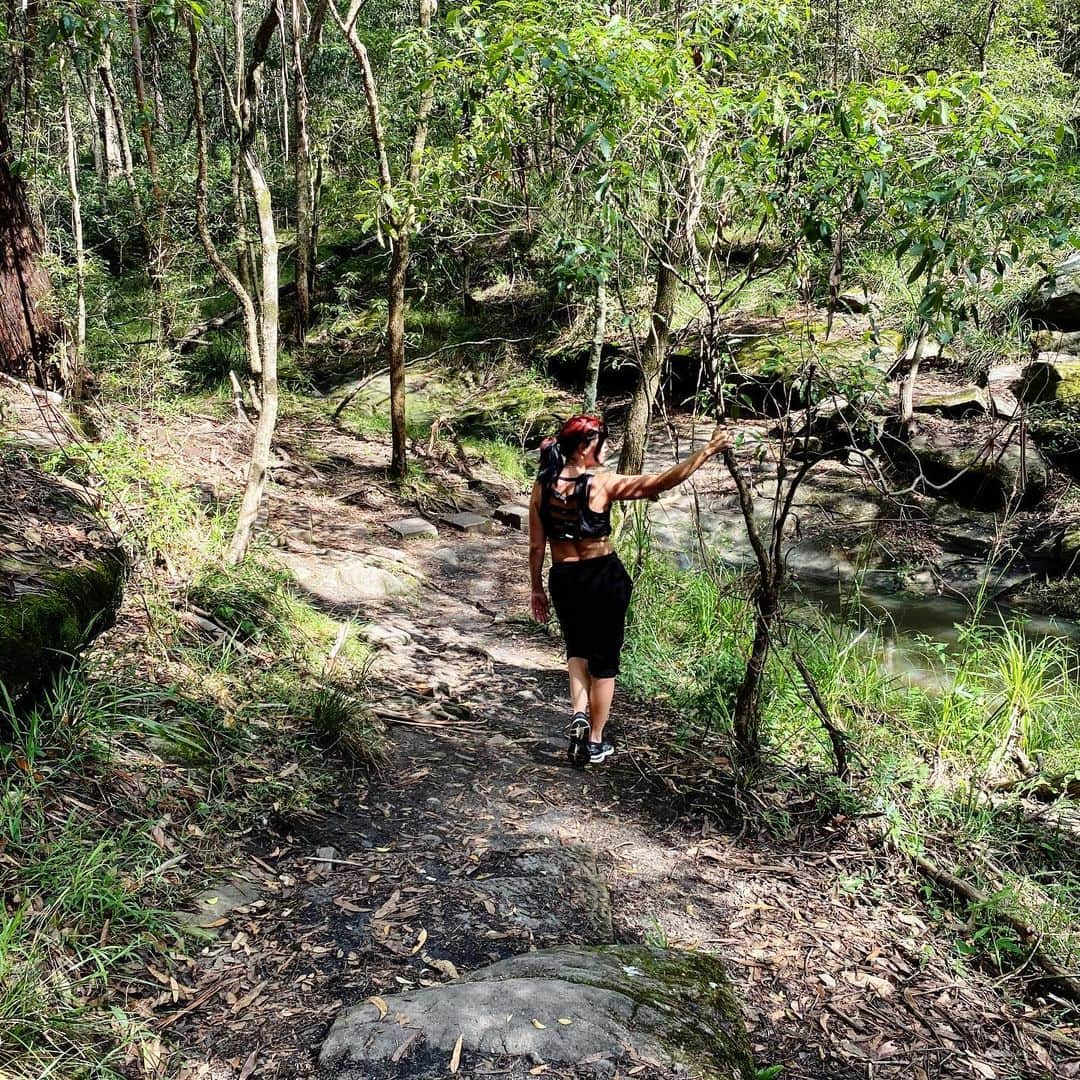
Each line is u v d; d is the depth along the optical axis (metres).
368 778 4.52
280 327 18.59
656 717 5.73
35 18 5.45
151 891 3.26
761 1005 3.31
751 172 4.23
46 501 4.56
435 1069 2.48
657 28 5.25
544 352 15.73
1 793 3.26
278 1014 2.86
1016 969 3.67
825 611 8.64
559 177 4.88
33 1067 2.40
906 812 4.65
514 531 10.59
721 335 4.68
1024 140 3.79
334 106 20.42
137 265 18.73
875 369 4.39
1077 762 5.55
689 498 10.62
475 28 4.73
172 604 5.29
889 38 12.57
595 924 3.57
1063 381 10.28
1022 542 9.52
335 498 10.38
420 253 17.97
